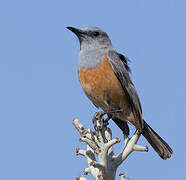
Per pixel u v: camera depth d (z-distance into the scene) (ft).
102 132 24.23
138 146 23.97
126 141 25.76
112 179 23.43
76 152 25.32
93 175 23.89
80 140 23.82
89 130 24.88
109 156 23.73
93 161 22.98
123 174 22.71
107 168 23.18
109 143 23.07
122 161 23.85
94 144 23.52
